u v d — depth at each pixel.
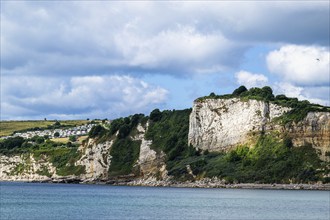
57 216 108.88
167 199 152.00
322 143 192.50
